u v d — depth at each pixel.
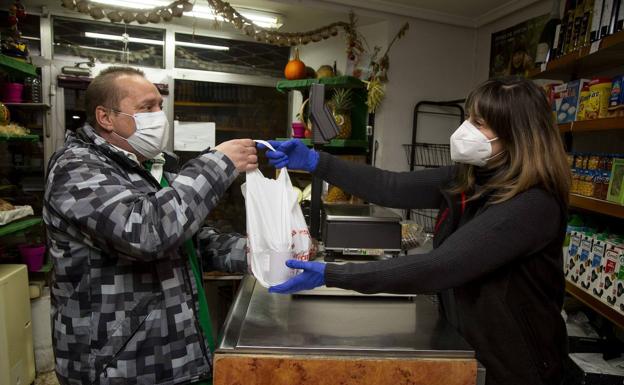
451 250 0.92
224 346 0.95
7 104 2.64
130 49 3.18
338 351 0.94
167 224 0.94
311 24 3.33
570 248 1.81
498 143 1.05
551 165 0.97
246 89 3.50
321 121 1.38
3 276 2.11
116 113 1.12
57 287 1.06
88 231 0.95
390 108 3.20
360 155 3.08
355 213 1.42
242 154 1.10
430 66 3.29
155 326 1.06
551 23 2.25
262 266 1.04
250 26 2.72
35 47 2.94
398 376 0.92
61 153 1.06
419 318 1.14
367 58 3.21
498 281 1.00
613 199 1.53
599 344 1.80
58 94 2.98
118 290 1.04
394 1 3.02
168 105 3.26
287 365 0.91
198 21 3.15
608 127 1.51
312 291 1.25
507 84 1.03
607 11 1.61
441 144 3.35
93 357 1.03
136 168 1.12
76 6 2.30
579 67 1.95
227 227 3.30
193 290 1.16
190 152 3.41
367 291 0.95
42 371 2.48
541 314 1.00
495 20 3.16
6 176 2.89
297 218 1.10
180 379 1.09
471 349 0.96
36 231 2.83
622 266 1.47
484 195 1.04
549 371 1.00
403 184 1.38
